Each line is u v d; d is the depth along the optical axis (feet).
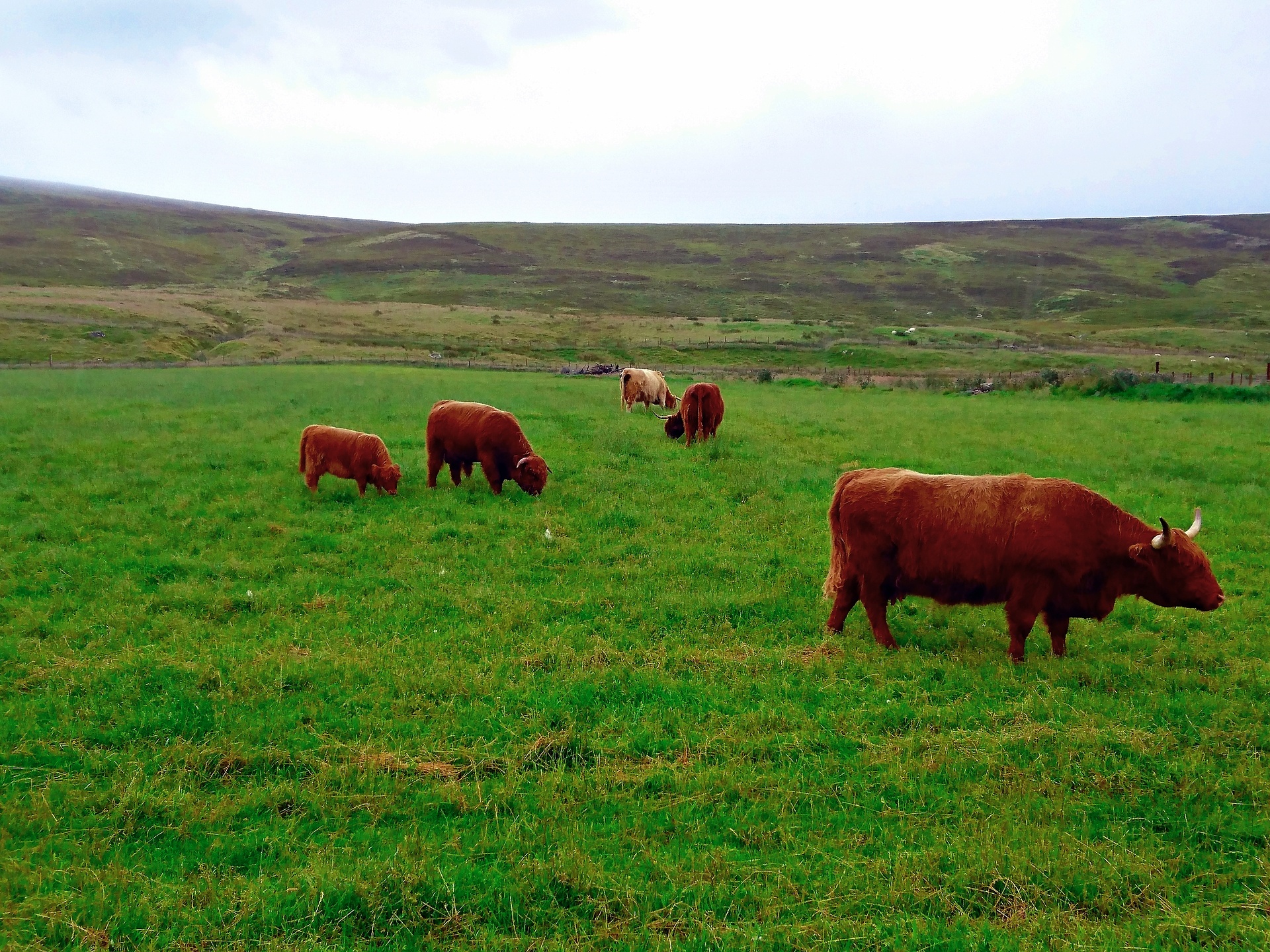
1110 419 84.48
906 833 16.56
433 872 14.96
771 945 13.52
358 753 19.12
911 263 511.81
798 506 44.29
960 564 25.30
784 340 254.68
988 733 20.48
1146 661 25.48
